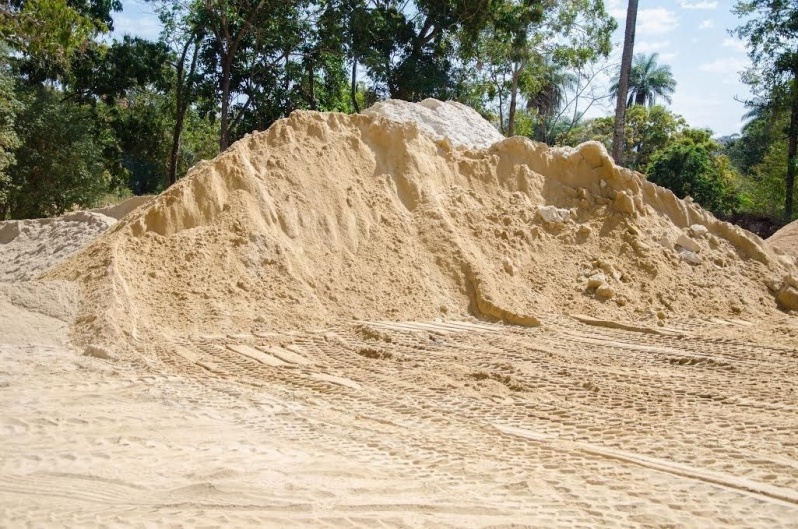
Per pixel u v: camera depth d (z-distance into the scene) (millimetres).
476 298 12141
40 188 28266
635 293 13039
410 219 13414
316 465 4742
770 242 20016
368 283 11891
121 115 34094
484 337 10352
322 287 11531
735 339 10633
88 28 19703
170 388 6883
